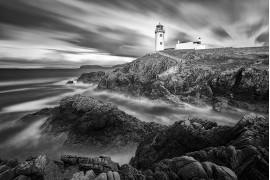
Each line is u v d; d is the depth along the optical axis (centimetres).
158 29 9631
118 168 1498
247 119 1593
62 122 3269
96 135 2848
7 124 3747
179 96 4909
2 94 7744
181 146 1769
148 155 1889
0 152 2738
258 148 1209
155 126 3123
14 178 1281
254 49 7150
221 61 5697
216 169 1091
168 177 1147
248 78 4225
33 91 8431
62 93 7775
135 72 6731
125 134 2881
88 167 1474
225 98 4406
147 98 5244
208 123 1950
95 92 6750
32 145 2909
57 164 1605
